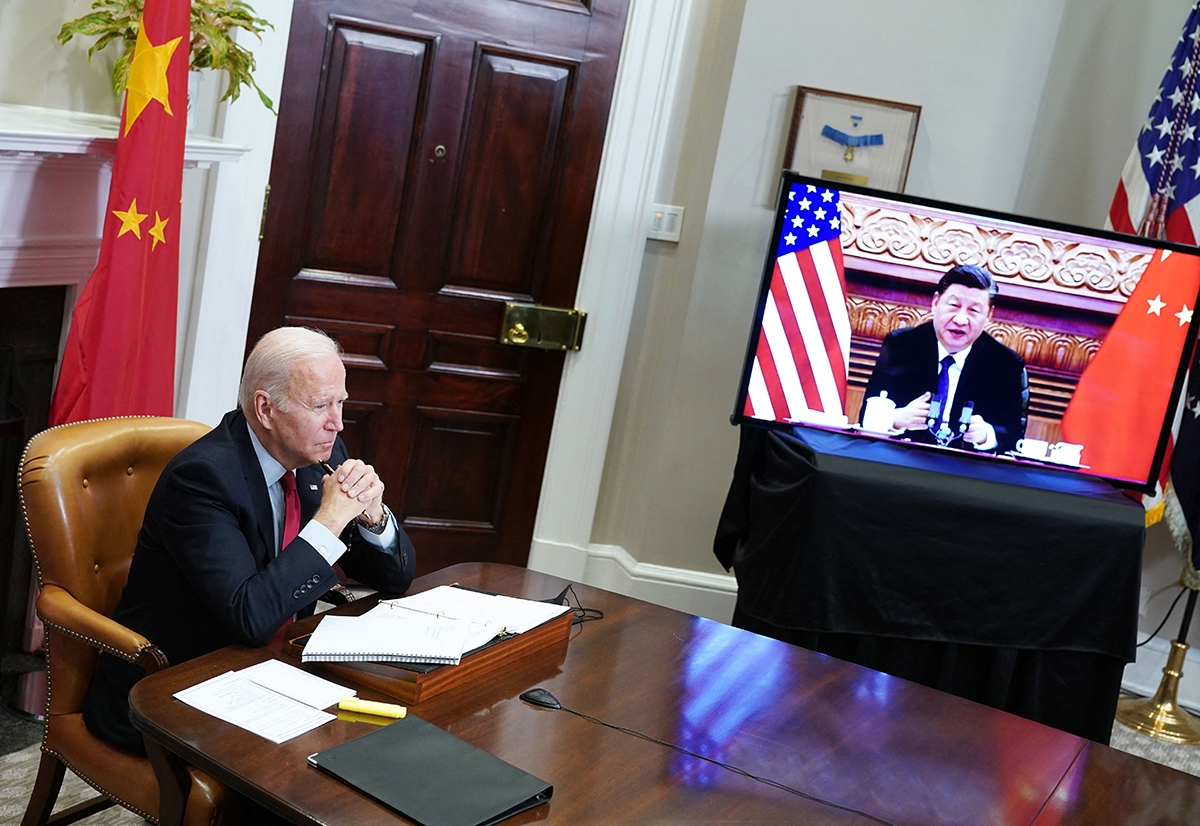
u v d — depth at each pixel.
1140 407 3.16
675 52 3.65
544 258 3.76
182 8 2.44
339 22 3.41
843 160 3.66
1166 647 3.84
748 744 1.64
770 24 3.54
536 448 3.90
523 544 3.98
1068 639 2.98
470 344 3.77
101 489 2.00
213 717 1.48
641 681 1.79
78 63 2.67
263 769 1.37
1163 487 3.49
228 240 3.32
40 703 2.71
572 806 1.39
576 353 3.83
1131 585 2.94
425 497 3.86
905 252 3.09
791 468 2.97
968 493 2.89
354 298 3.63
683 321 3.74
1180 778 1.74
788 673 1.92
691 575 3.92
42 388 2.74
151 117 2.41
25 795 2.37
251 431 1.90
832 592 2.89
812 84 3.61
